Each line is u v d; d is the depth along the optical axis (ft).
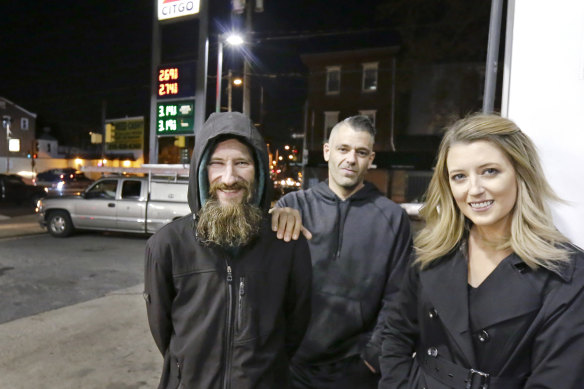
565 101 5.33
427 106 64.64
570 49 5.30
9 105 118.83
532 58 5.52
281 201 6.75
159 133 35.99
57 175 80.48
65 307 14.80
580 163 5.24
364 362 5.88
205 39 34.06
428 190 4.06
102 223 29.25
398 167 63.36
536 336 3.11
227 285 4.03
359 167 6.11
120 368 10.13
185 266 4.09
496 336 3.25
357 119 6.18
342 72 70.69
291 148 117.19
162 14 35.73
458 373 3.44
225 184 4.02
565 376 2.91
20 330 12.50
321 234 6.14
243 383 3.88
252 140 4.13
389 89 67.72
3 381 9.39
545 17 5.43
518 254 3.25
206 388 3.87
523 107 5.58
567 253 3.18
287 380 4.36
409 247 6.01
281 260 4.29
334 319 5.87
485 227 3.56
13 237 30.58
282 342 4.30
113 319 13.61
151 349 11.27
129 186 29.17
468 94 62.08
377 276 5.85
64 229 30.07
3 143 117.50
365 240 5.95
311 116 73.00
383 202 6.21
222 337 3.94
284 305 4.55
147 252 4.25
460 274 3.61
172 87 35.32
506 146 3.32
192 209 4.28
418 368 3.98
